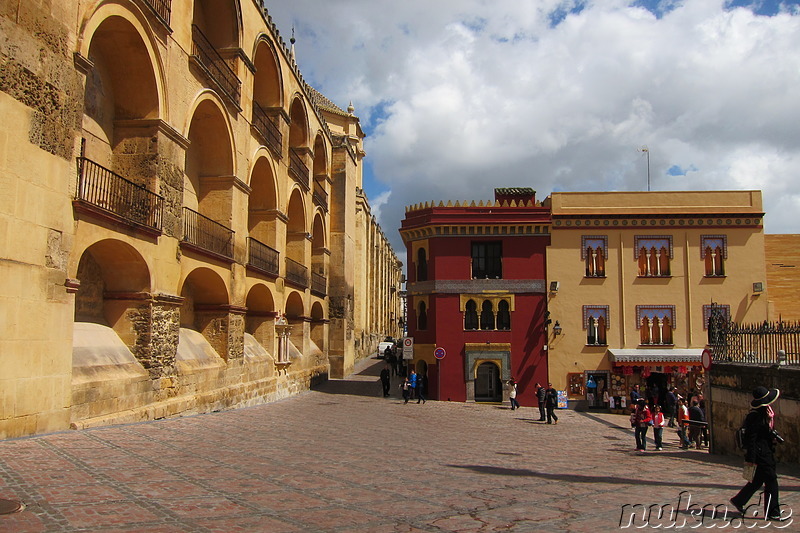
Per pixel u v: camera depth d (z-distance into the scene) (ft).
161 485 28.43
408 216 110.93
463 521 24.88
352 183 164.04
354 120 214.07
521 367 103.55
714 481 37.09
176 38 60.54
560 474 38.70
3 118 36.22
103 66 54.75
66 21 42.09
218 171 75.87
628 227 106.22
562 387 103.04
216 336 73.87
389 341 235.61
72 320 42.24
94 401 45.52
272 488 29.53
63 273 41.45
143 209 54.13
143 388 52.54
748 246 105.81
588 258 106.01
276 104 98.48
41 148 39.50
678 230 106.11
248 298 93.50
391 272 362.74
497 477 36.29
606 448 57.57
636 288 105.09
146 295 53.57
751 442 26.45
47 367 39.70
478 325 104.78
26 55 38.09
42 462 31.17
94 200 46.78
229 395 72.64
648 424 56.70
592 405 101.86
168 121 58.54
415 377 98.32
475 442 55.36
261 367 86.69
